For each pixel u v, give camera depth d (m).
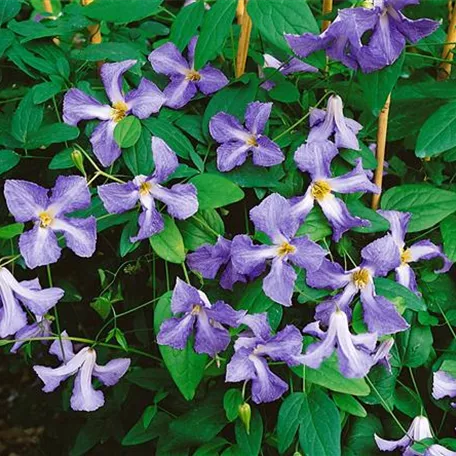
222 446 0.98
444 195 0.98
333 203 0.93
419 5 1.12
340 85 1.00
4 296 0.91
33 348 1.13
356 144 0.95
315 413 0.91
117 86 0.95
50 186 1.03
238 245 0.90
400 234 0.96
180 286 0.89
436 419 1.02
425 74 1.09
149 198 0.90
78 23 1.01
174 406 1.02
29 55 0.98
